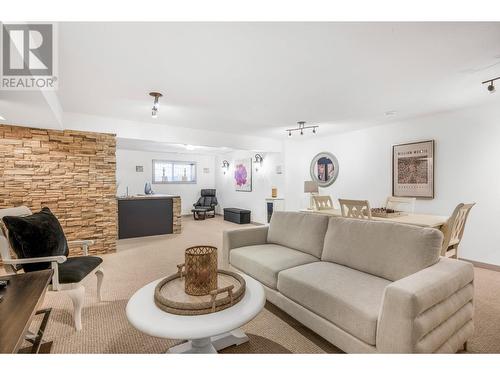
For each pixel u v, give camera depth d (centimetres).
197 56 215
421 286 136
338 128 507
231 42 193
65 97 317
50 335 193
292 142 655
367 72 248
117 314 226
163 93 306
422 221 301
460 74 253
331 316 167
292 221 291
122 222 529
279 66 235
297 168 662
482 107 356
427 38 188
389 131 467
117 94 308
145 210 554
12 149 347
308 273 203
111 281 302
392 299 133
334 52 209
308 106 360
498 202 344
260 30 178
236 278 185
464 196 374
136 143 582
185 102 341
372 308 151
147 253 422
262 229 313
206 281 158
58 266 209
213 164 981
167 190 884
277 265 229
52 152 374
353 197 533
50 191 373
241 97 321
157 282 181
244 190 815
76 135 392
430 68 239
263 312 232
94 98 322
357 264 212
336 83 275
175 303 139
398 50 206
